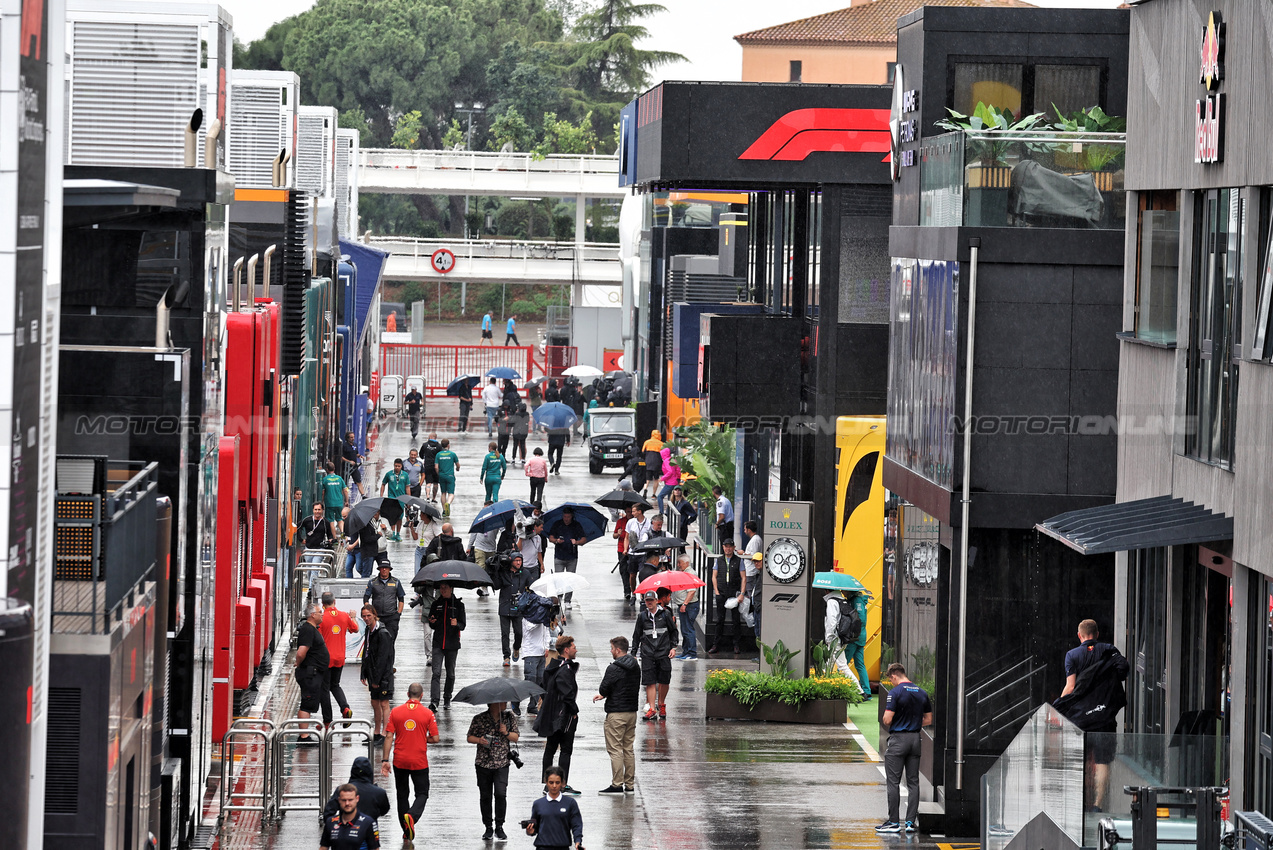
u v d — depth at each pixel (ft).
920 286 218.18
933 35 222.89
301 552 329.93
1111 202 198.70
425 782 186.29
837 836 193.16
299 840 186.80
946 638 202.08
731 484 344.69
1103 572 199.82
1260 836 119.55
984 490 198.70
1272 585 144.56
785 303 304.09
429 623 250.98
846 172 273.54
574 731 208.95
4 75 102.32
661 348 455.22
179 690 176.24
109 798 121.19
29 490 108.17
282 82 444.96
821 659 260.01
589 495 495.00
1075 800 138.72
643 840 188.75
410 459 443.73
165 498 152.87
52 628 120.47
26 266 106.32
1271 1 145.59
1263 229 150.00
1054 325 198.18
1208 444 165.89
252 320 230.68
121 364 161.48
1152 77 182.60
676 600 300.20
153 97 226.58
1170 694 176.76
